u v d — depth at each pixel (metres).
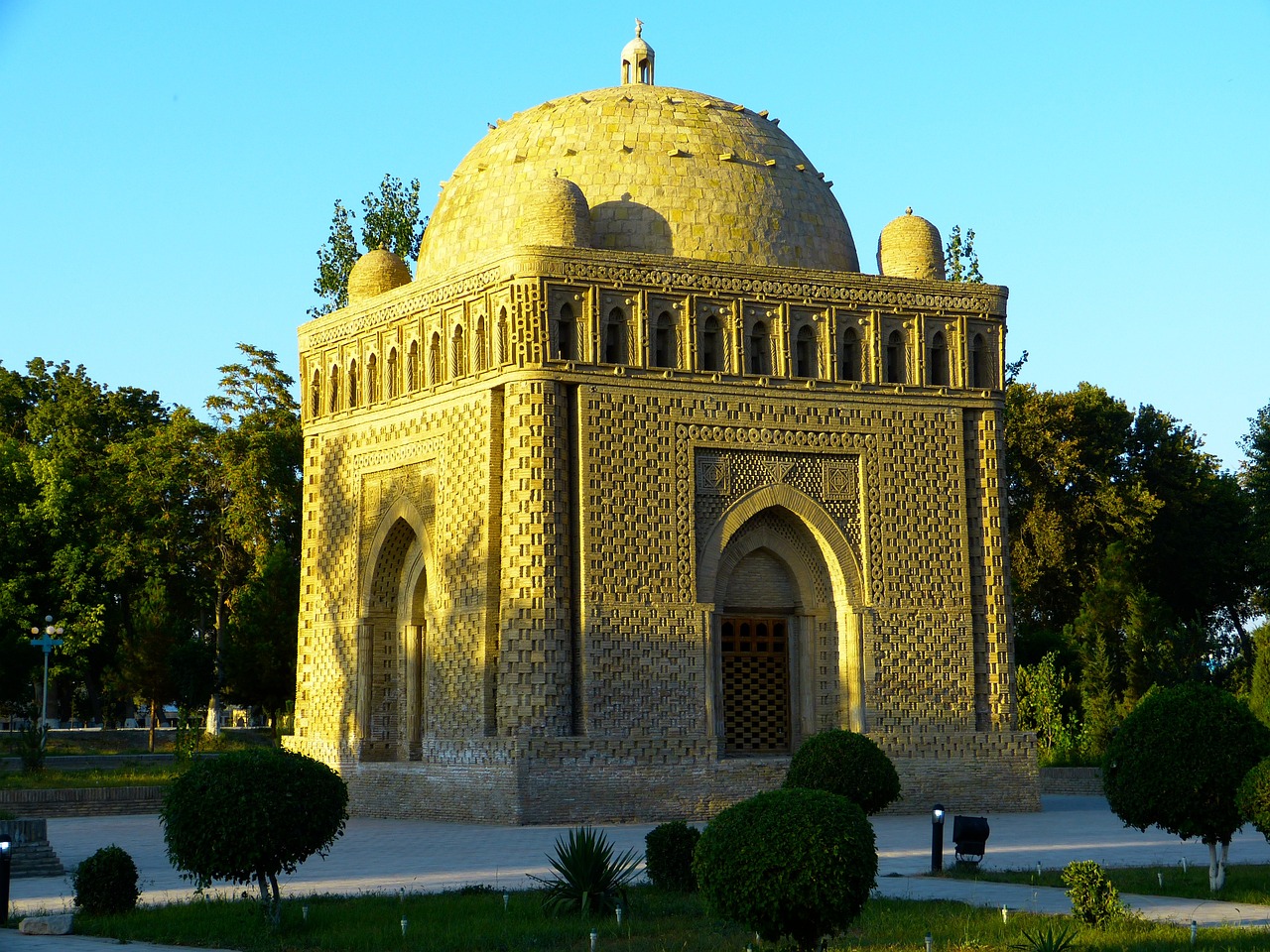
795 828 18.47
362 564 44.44
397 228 61.09
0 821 29.00
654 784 38.34
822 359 41.66
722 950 19.48
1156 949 18.70
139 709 105.75
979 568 42.69
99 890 23.02
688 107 44.31
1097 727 54.50
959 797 41.16
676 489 39.59
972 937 19.94
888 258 44.38
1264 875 25.98
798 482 41.12
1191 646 59.06
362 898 24.06
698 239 41.88
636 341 39.75
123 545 70.75
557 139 43.38
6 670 65.88
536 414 38.50
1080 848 31.28
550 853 30.80
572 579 38.69
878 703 40.91
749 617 41.41
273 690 69.25
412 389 43.00
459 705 39.78
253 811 21.66
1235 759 24.39
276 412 74.12
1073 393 75.06
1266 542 67.94
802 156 45.69
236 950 20.27
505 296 39.34
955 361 43.06
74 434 78.19
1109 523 71.81
